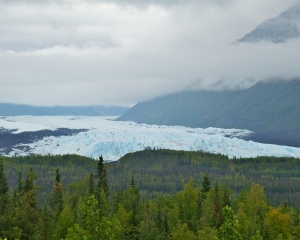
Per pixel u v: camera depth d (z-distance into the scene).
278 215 120.25
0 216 112.19
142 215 127.81
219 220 123.56
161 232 120.88
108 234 70.38
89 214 72.31
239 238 69.69
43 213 121.69
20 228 111.38
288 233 117.06
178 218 128.75
